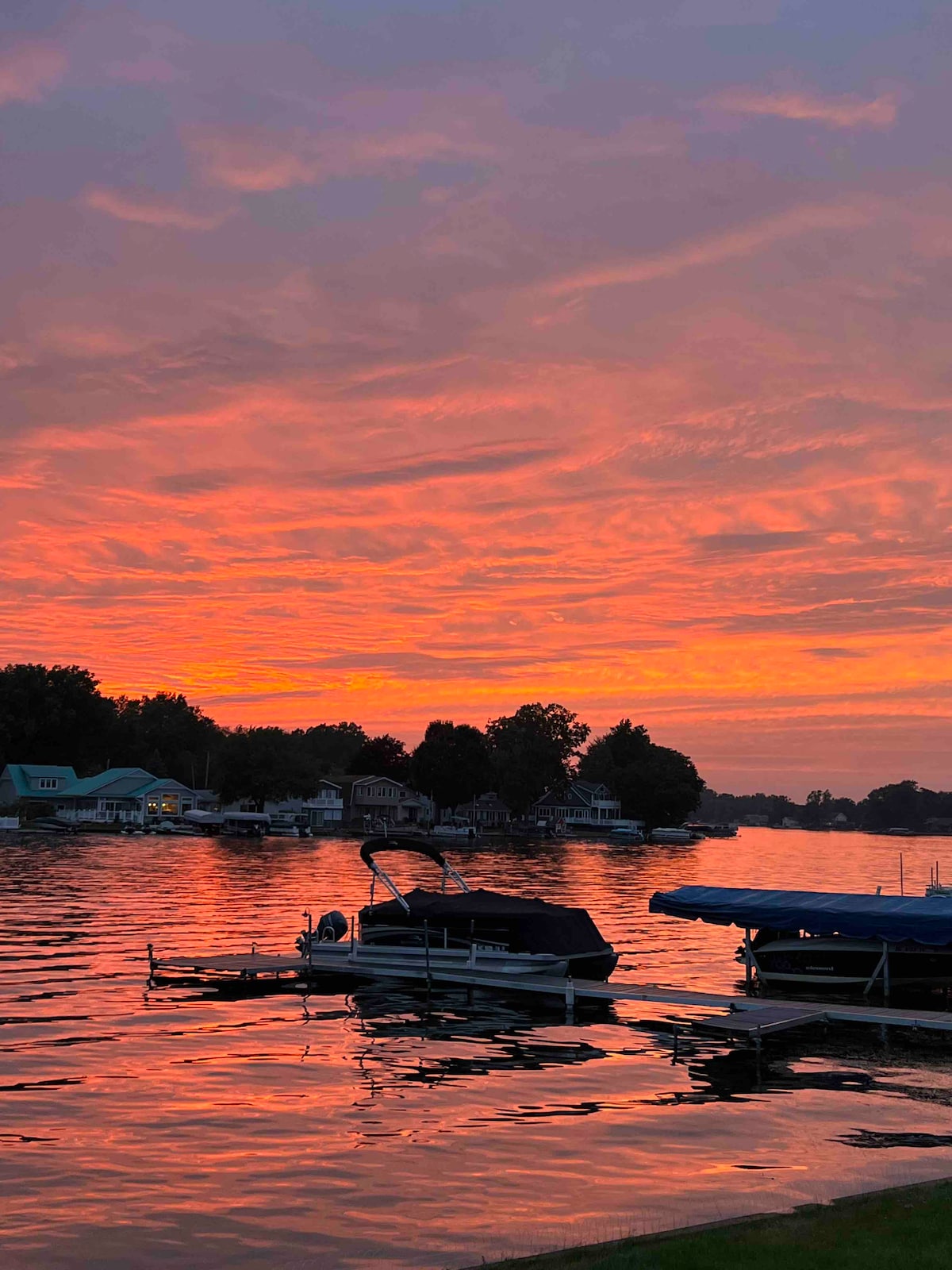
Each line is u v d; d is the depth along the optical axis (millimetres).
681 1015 30656
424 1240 14000
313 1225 14516
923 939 32938
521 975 34188
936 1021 28906
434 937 36375
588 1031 28406
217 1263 13328
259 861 95375
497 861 111562
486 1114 20062
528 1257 12727
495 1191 15852
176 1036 26094
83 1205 15133
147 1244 13867
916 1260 11750
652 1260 12055
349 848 125750
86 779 167250
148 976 34344
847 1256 11969
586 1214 14953
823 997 34531
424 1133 18688
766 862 132875
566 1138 18578
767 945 36844
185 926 47156
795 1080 23594
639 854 143500
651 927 53281
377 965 35562
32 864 84875
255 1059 24000
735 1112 20672
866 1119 20312
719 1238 12906
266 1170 16656
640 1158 17562
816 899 36812
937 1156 17859
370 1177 16406
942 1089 22906
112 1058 23625
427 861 106438
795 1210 14445
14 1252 13594
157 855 100938
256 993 32281
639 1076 23547
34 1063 22984
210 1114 19578
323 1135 18469
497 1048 26047
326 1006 30812
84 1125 18781
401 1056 24828
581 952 35594
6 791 163125
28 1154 17188
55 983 32688
